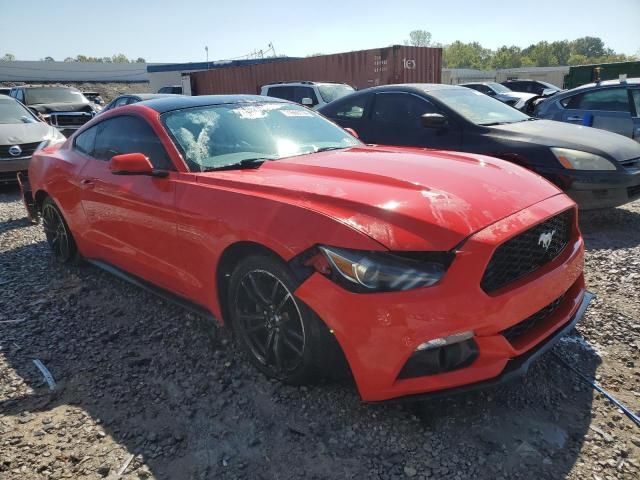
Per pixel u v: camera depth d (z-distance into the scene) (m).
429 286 2.16
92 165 4.07
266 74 18.83
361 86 16.94
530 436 2.38
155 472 2.25
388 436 2.41
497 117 6.21
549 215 2.55
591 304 3.63
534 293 2.38
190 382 2.90
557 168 5.24
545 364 2.92
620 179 5.11
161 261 3.39
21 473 2.25
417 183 2.65
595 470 2.16
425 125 5.98
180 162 3.27
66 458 2.34
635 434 2.36
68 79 58.97
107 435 2.49
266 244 2.55
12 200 8.20
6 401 2.78
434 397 2.25
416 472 2.20
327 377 2.77
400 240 2.22
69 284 4.44
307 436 2.44
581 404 2.58
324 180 2.80
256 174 3.05
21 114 9.75
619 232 5.40
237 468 2.26
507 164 3.22
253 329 2.89
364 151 3.59
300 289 2.40
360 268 2.22
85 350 3.30
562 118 8.52
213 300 3.05
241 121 3.73
